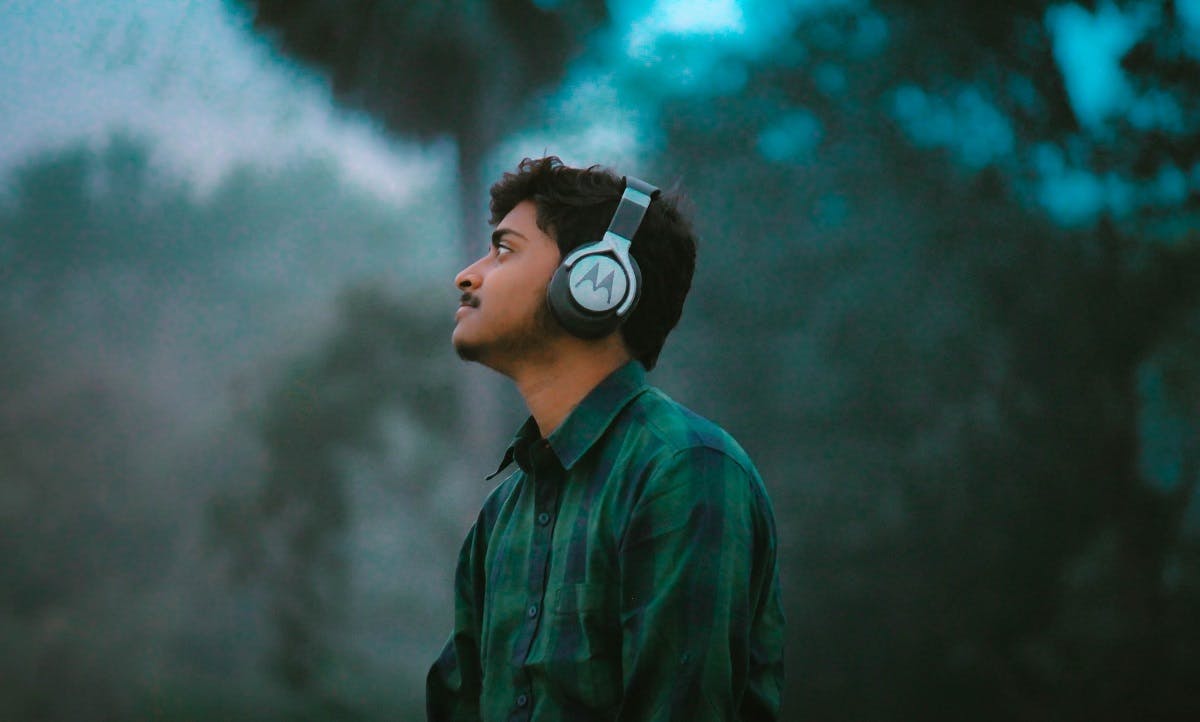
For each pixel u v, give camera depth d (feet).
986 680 64.28
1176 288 71.56
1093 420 68.44
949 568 65.46
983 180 73.31
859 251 70.28
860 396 67.67
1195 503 66.08
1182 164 76.13
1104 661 63.36
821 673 65.10
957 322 68.49
